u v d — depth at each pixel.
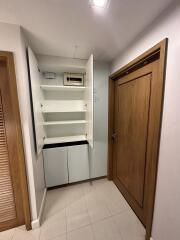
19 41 1.20
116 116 2.18
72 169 2.22
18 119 1.27
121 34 1.38
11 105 1.32
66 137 2.31
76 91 2.32
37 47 1.65
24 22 1.16
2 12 1.02
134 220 1.62
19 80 1.25
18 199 1.48
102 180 2.43
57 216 1.67
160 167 1.15
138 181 1.64
